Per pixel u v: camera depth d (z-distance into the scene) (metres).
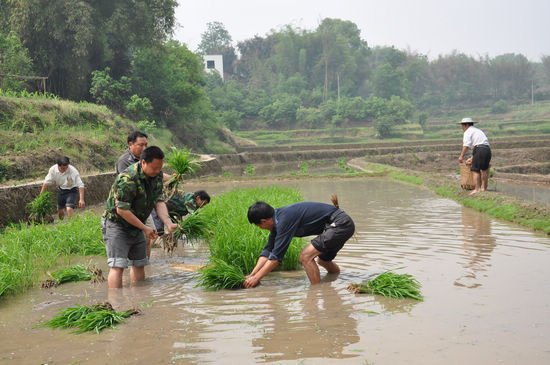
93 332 3.45
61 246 6.64
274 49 117.38
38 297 4.56
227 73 117.56
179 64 46.25
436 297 4.02
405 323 3.39
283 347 3.00
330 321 3.49
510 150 42.16
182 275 5.34
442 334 3.14
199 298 4.31
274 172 33.69
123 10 36.88
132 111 38.78
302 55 110.25
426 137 80.44
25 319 3.85
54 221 9.97
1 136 15.09
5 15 33.72
